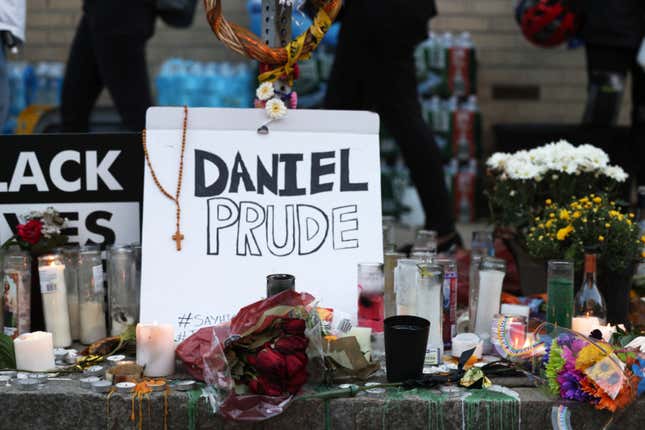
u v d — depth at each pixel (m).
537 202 2.78
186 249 2.22
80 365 2.04
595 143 5.00
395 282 2.21
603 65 4.58
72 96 4.23
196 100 6.04
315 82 5.95
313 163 2.32
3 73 3.19
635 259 2.38
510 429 1.85
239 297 2.20
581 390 1.84
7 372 1.99
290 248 2.26
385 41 3.59
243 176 2.29
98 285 2.29
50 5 6.52
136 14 3.86
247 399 1.82
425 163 3.70
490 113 6.74
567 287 2.22
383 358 2.12
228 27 2.27
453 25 6.65
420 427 1.86
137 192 2.41
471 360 2.10
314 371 1.89
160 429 1.86
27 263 2.23
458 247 3.71
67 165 2.39
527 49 6.67
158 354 1.96
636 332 2.20
